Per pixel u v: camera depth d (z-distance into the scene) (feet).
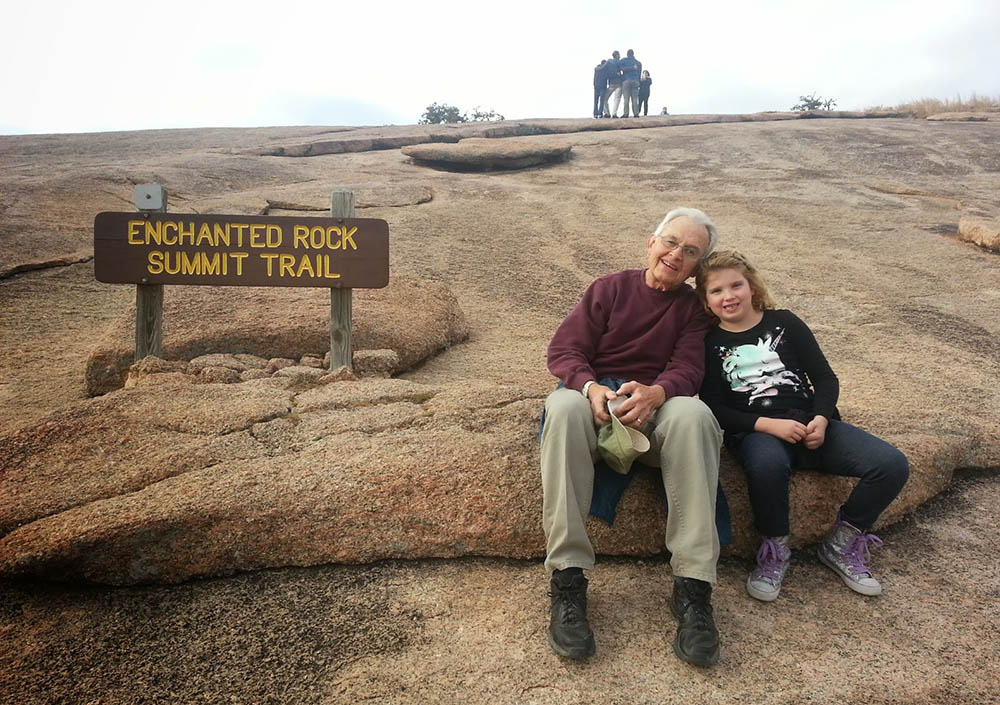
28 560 8.21
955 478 11.75
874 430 11.96
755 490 8.64
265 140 50.60
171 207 27.81
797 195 34.78
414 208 30.66
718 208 32.30
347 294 14.39
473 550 9.09
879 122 54.80
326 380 13.70
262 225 13.83
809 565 9.32
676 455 7.99
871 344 18.52
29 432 10.44
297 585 8.64
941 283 23.47
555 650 7.54
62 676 7.27
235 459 9.84
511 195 33.65
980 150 43.65
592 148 45.55
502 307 20.83
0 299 19.74
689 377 8.77
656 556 9.32
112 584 8.58
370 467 9.43
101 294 20.75
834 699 7.06
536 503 9.20
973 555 9.68
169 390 12.08
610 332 9.21
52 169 35.27
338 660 7.47
